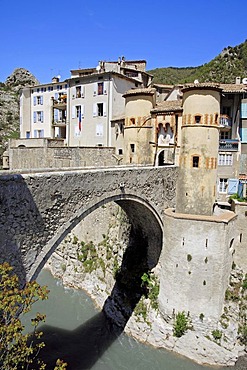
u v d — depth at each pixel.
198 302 24.33
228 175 35.50
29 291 11.90
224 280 24.86
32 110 60.00
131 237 32.06
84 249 37.03
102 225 35.97
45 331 27.42
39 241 16.22
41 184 15.98
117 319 28.70
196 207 25.50
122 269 31.42
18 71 129.25
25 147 48.06
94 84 47.31
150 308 27.05
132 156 35.53
